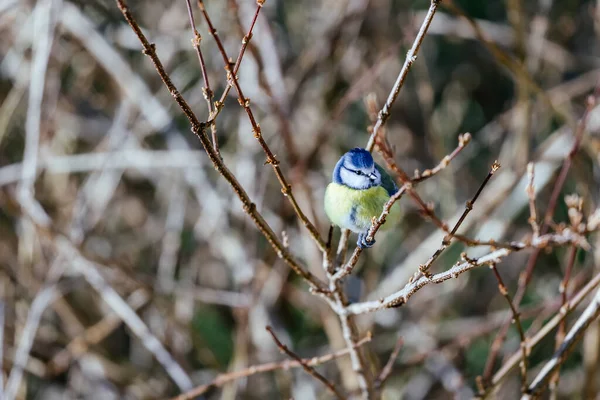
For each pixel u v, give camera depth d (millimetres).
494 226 10641
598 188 11211
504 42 12805
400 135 13102
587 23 14070
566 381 11602
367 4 11250
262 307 10148
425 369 11727
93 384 11141
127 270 9391
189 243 13031
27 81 10719
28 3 10930
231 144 12367
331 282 5633
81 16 10500
